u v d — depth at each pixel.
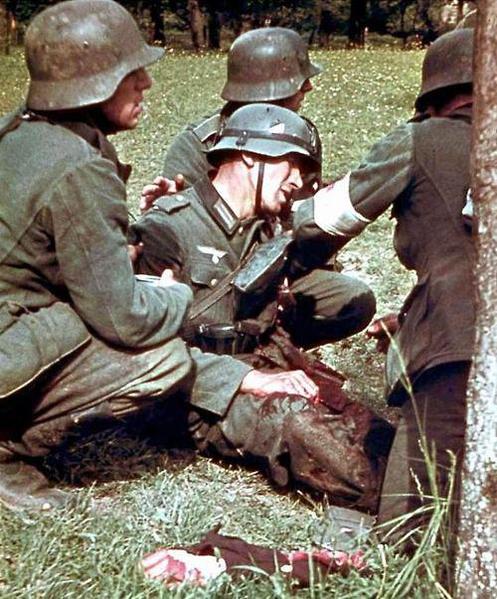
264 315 4.96
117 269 4.09
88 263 4.06
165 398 4.44
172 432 4.88
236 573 3.69
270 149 4.84
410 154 4.02
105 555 3.88
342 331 5.64
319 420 4.46
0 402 4.19
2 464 4.33
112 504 4.46
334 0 56.22
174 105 19.19
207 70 27.64
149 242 4.91
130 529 4.16
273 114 4.91
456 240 3.97
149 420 4.86
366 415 4.55
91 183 4.04
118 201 4.11
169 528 4.25
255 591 3.56
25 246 4.11
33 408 4.29
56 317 4.19
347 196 4.16
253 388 4.66
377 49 39.53
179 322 4.32
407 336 4.12
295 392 4.63
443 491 3.87
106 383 4.25
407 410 4.08
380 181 4.07
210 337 4.93
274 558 3.74
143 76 4.30
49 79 4.12
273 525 4.31
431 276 4.00
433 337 3.97
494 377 3.05
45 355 4.14
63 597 3.65
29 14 49.16
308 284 5.53
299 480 4.50
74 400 4.27
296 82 5.79
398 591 3.48
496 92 2.94
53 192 4.03
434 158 4.00
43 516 4.16
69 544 4.01
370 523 4.24
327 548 4.07
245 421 4.61
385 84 22.22
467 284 3.94
